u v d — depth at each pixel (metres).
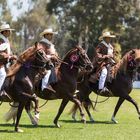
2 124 16.88
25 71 14.89
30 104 16.69
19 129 14.86
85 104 18.64
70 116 20.64
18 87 14.74
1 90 14.72
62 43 82.19
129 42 67.81
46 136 13.82
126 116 20.92
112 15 61.06
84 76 18.30
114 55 18.47
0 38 14.66
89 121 18.56
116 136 14.11
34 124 16.42
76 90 17.36
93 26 62.19
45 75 15.98
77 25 63.53
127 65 18.03
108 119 19.52
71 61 16.28
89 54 66.25
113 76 18.08
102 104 28.03
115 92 18.06
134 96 34.69
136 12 64.88
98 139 13.42
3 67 14.68
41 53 14.90
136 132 15.15
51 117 20.00
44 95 16.34
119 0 60.97
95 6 60.81
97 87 18.19
